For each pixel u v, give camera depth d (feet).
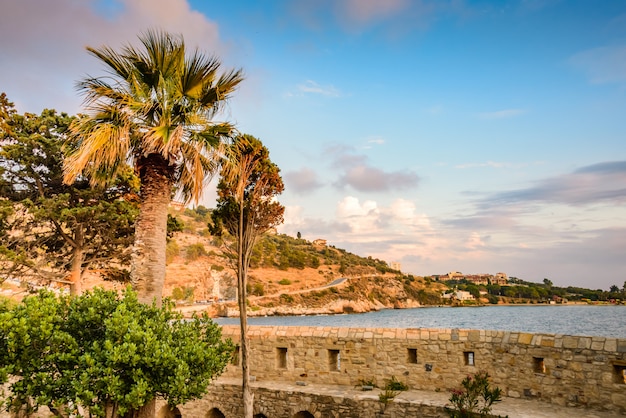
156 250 37.11
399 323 312.71
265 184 51.55
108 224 75.05
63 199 68.59
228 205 51.42
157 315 33.68
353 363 52.85
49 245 77.87
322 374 54.49
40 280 72.43
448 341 47.83
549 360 41.50
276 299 472.85
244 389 46.16
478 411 38.88
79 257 76.02
